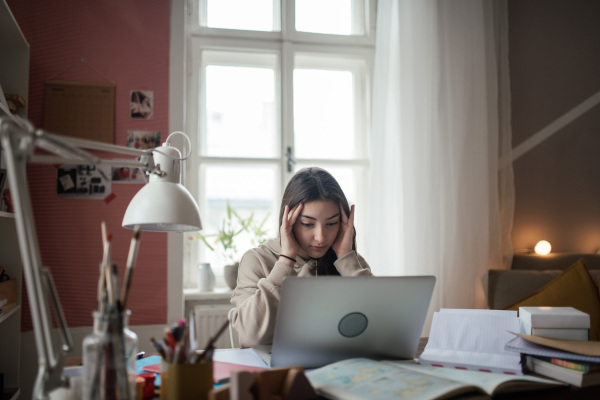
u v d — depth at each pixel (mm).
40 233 2504
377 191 2854
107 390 755
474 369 1130
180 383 829
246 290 1636
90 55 2617
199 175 2936
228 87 3033
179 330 882
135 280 2584
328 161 3082
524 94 3186
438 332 1339
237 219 2961
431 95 2873
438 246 2797
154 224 1256
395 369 993
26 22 2553
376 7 3168
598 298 2166
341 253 1638
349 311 1068
